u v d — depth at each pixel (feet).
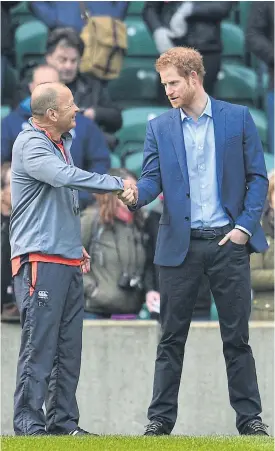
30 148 75.66
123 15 113.50
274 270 107.14
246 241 77.97
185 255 77.92
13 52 113.29
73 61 110.11
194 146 78.54
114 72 112.27
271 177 108.88
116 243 107.24
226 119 78.74
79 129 108.68
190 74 78.13
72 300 77.10
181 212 78.13
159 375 79.46
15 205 76.74
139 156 111.34
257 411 79.20
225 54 114.62
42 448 63.67
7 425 107.55
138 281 107.24
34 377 75.10
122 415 108.06
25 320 75.77
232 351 79.20
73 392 77.15
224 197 78.07
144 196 78.28
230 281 78.13
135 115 112.47
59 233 75.82
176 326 79.05
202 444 66.44
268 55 114.11
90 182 75.51
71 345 77.10
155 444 66.33
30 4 113.19
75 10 112.06
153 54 114.42
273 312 107.14
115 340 107.34
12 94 112.16
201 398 107.86
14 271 76.64
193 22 113.60
